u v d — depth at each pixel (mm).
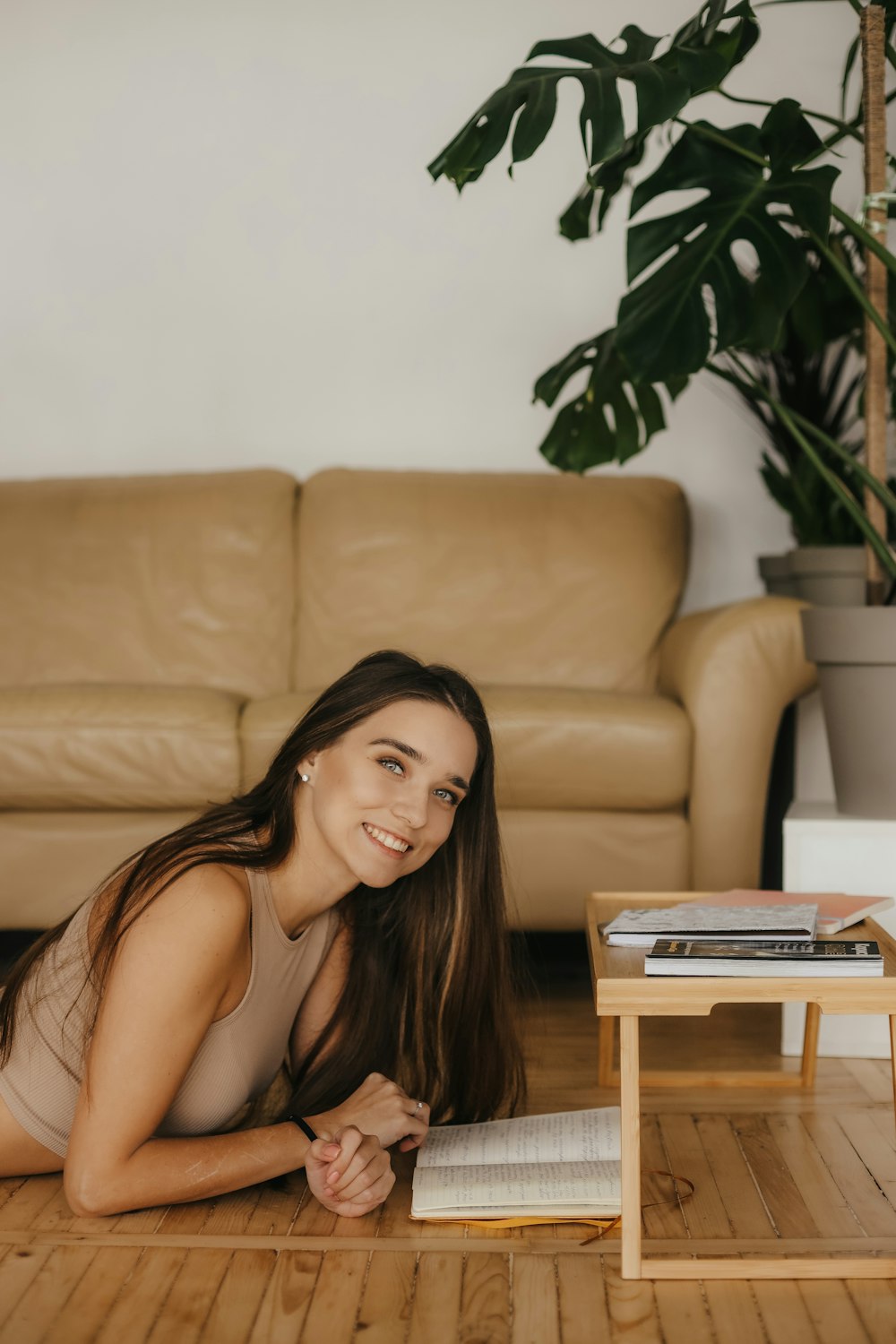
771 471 3094
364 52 3465
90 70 3471
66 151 3484
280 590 3227
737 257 3350
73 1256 1387
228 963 1439
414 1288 1327
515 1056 1745
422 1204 1477
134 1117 1394
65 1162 1522
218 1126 1562
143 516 3236
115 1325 1248
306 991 1663
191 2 3457
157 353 3525
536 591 3158
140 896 1432
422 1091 1739
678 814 2570
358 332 3516
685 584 3238
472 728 1521
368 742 1474
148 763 2551
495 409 3516
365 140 3480
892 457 3346
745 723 2512
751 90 3434
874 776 2131
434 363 3514
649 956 1396
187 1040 1407
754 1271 1353
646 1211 1506
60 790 2564
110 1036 1387
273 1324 1253
